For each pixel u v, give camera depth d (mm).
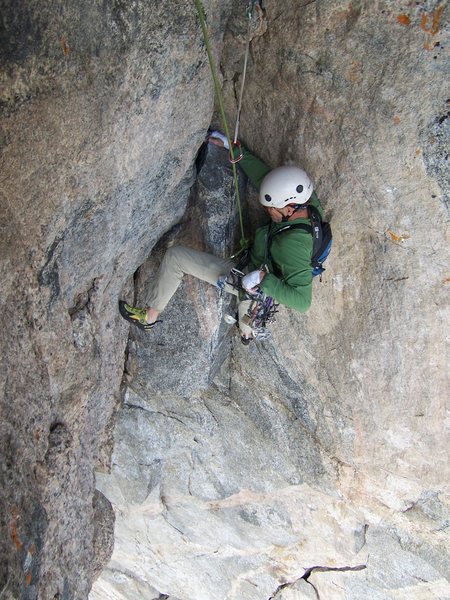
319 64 4230
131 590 8438
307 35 4160
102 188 3918
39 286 3805
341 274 5062
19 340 3777
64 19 3189
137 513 7082
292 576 7301
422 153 4273
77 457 4516
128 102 3695
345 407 5750
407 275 4871
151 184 4383
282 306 5438
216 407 6180
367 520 6430
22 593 3832
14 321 3717
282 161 4742
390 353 5281
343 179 4598
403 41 3947
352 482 6184
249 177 4844
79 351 4344
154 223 4848
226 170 4887
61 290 4012
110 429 6398
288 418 6086
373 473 6043
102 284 4543
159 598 8445
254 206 5043
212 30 4105
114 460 6613
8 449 3842
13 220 3506
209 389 6117
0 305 3605
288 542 6949
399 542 6465
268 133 4703
